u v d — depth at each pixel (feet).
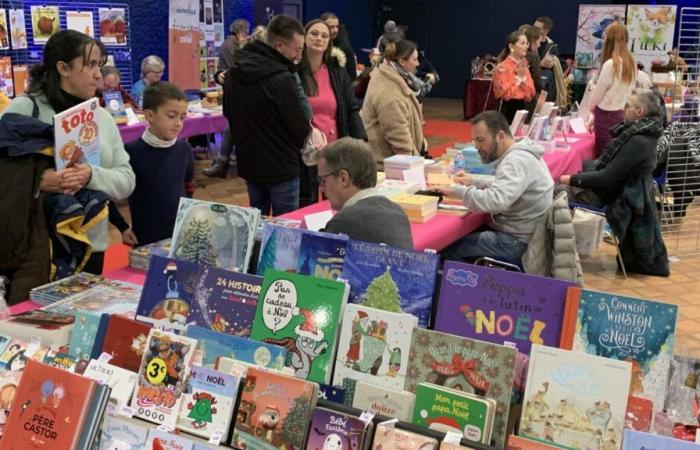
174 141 10.19
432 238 10.74
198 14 31.09
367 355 5.54
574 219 16.31
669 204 19.65
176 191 10.19
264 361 5.63
